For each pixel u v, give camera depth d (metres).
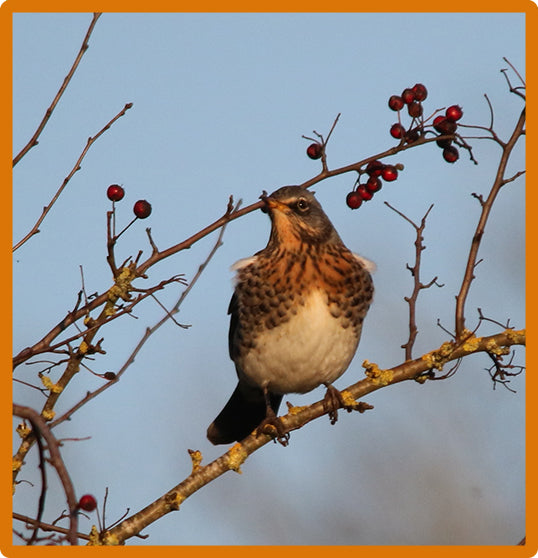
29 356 9.23
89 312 9.75
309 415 10.93
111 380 9.22
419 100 10.89
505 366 10.26
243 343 12.82
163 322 9.50
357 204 11.07
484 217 10.35
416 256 10.65
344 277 12.48
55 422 8.88
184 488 9.70
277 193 12.59
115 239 9.73
